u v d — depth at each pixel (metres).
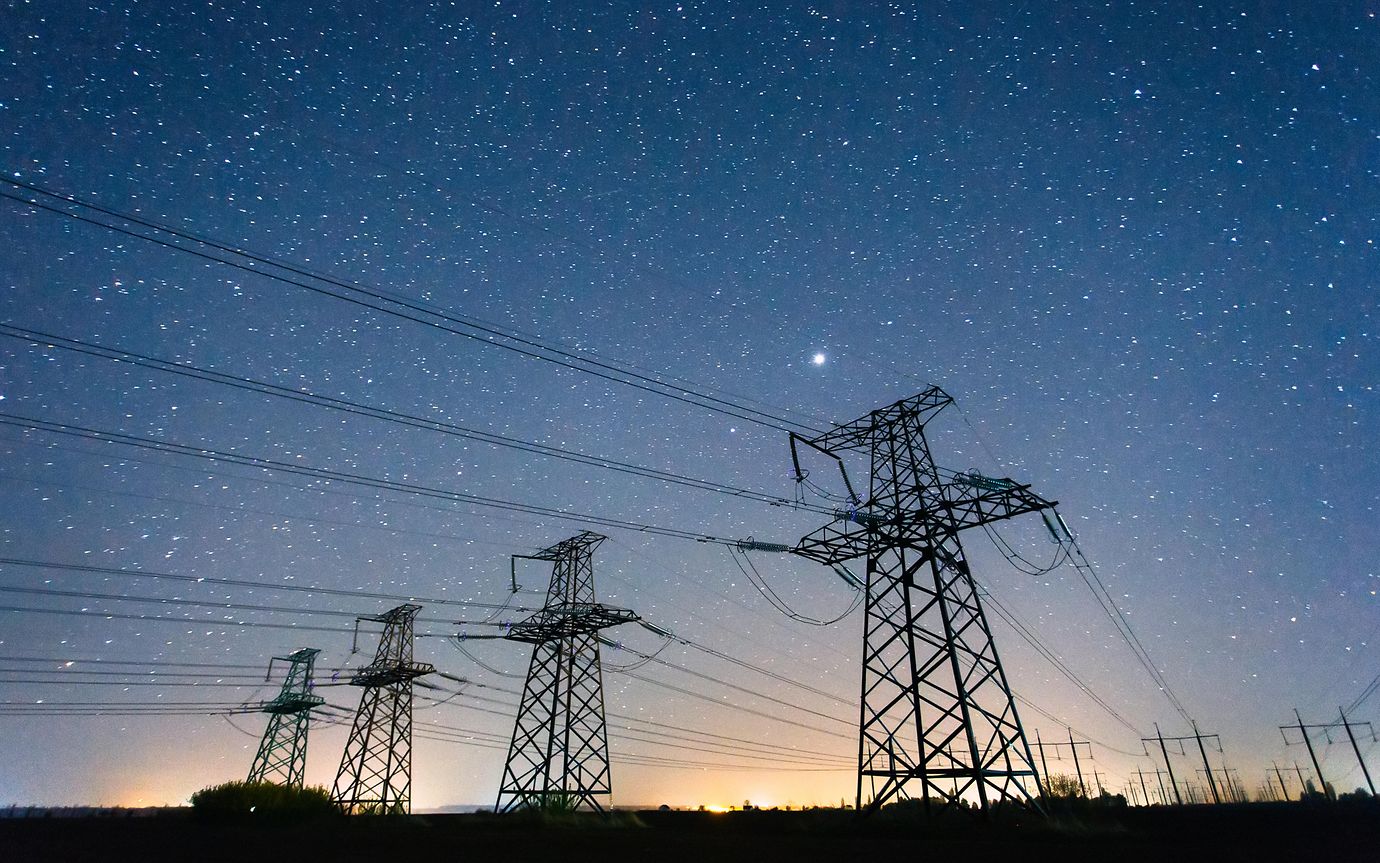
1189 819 26.00
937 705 23.41
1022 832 20.16
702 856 14.33
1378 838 17.50
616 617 43.44
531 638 43.47
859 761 24.23
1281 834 19.16
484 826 27.00
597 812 35.16
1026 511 25.03
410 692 51.72
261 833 21.50
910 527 26.27
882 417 29.33
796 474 29.33
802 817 26.91
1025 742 22.77
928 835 20.17
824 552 27.62
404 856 14.23
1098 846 16.42
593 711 41.81
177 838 19.11
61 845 16.78
